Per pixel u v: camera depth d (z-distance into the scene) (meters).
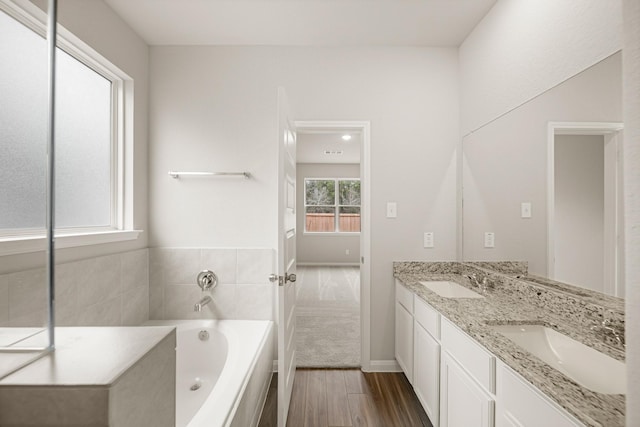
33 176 0.62
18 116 0.69
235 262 2.59
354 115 2.64
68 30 1.78
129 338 0.66
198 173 2.56
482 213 2.27
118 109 2.35
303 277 6.44
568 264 1.47
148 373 0.61
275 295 2.59
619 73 1.23
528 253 1.78
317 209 8.19
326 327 3.55
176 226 2.61
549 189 1.61
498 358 1.14
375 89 2.64
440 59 2.66
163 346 0.66
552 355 1.30
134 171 2.39
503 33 2.04
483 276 2.23
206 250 2.58
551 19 1.63
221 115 2.62
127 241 2.32
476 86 2.38
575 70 1.47
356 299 4.76
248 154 2.62
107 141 2.28
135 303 2.38
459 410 1.47
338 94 2.64
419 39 2.56
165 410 0.68
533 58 1.76
